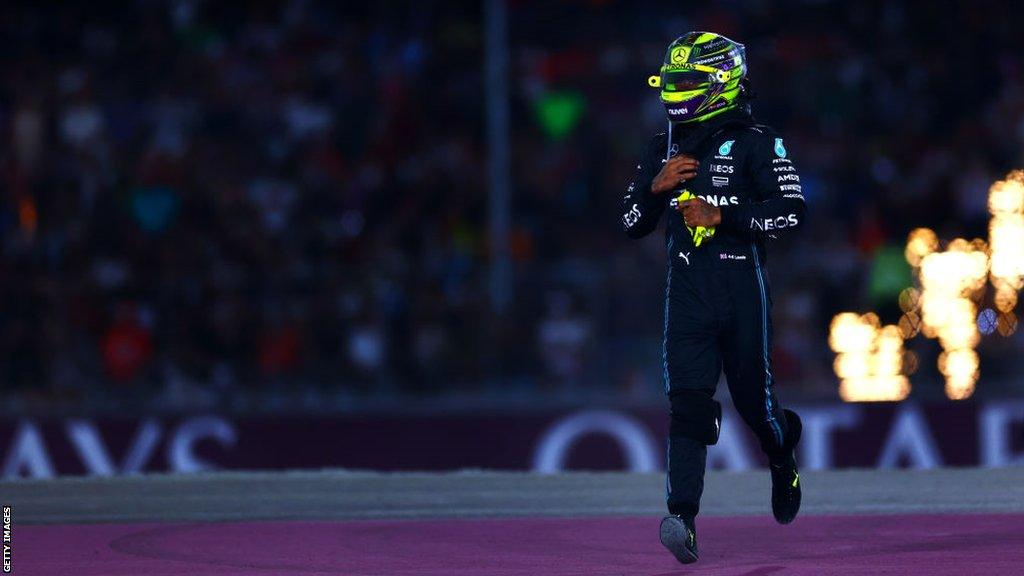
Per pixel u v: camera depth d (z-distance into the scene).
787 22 58.66
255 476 27.89
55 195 48.97
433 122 55.22
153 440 37.00
